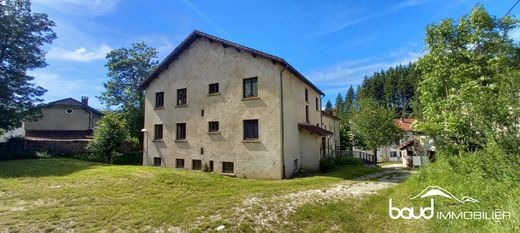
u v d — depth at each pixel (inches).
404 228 228.2
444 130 452.1
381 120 1278.3
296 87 730.2
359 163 919.0
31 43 964.0
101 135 912.9
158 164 800.9
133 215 259.4
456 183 308.2
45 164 709.3
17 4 923.4
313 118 880.9
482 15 502.3
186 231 222.5
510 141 250.7
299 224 250.8
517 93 263.7
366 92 3006.9
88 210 276.2
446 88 517.3
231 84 677.3
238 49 669.3
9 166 644.1
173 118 778.2
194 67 753.6
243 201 314.0
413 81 2576.3
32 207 288.0
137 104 1184.2
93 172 537.0
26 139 1073.5
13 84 925.2
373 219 265.7
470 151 375.2
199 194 367.6
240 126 649.6
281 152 591.8
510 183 221.0
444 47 532.4
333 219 266.1
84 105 1334.9
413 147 1116.5
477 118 311.1
